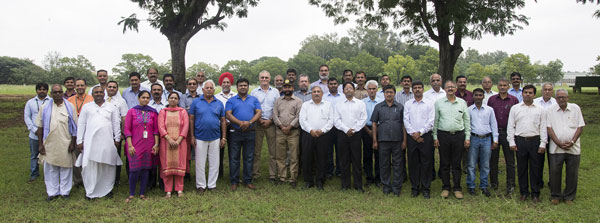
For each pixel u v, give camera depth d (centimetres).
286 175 620
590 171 635
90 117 516
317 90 574
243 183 605
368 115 621
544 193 542
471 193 541
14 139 985
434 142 541
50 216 452
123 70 6266
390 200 518
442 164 539
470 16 1297
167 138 517
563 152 489
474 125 540
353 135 563
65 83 652
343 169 573
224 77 670
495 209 473
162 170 532
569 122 482
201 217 450
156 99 584
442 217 451
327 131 572
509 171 546
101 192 527
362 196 539
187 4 1257
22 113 1430
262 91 639
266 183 611
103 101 532
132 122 520
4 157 783
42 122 519
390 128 546
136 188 577
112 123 534
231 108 584
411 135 535
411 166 546
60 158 513
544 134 494
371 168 620
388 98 550
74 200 514
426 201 514
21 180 610
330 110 584
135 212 469
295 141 602
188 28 1270
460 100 534
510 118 525
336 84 636
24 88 4159
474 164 542
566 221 431
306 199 525
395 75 5544
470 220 437
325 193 554
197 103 564
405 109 551
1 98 1886
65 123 521
